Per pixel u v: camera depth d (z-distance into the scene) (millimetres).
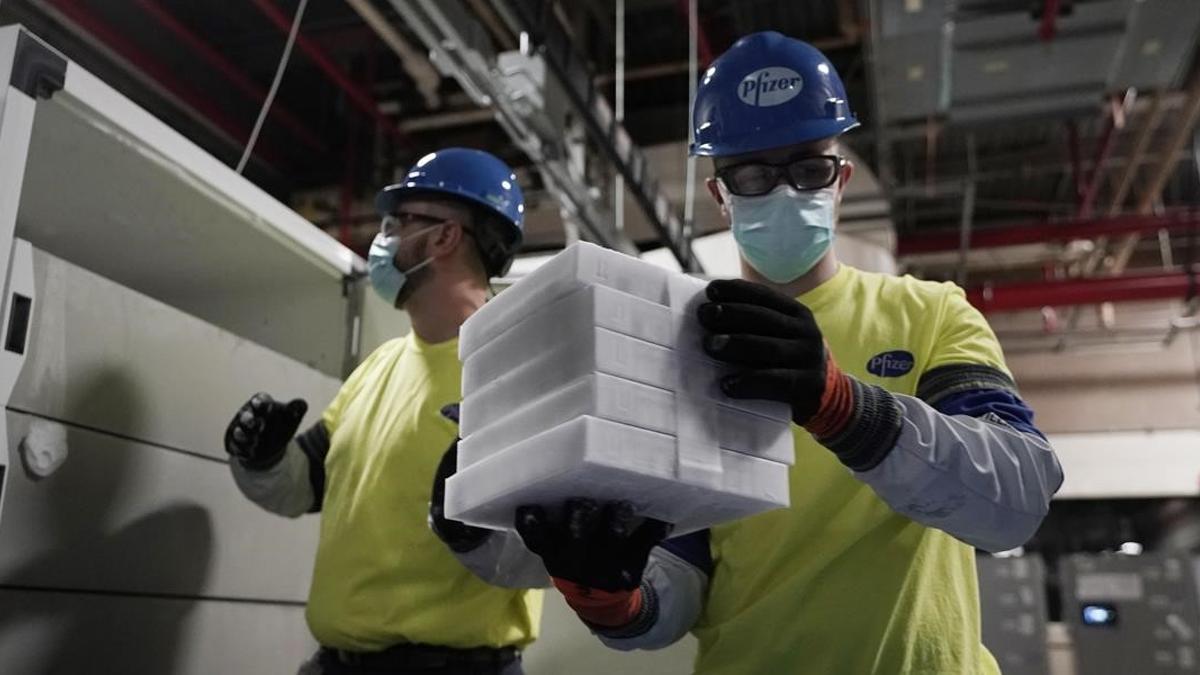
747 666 865
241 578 1551
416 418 1353
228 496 1532
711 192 1040
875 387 709
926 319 929
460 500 679
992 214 4438
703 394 624
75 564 1234
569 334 602
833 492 884
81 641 1245
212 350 1496
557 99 1924
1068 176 4035
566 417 587
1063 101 2936
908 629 825
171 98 2869
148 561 1355
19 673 1154
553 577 734
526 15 1730
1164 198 4324
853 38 3037
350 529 1337
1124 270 4891
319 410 1743
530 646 1649
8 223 1062
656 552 927
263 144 3328
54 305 1188
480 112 3182
